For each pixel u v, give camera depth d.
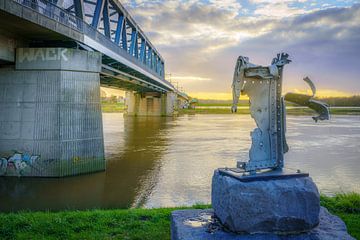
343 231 5.20
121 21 32.84
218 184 5.60
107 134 42.19
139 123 64.19
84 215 7.86
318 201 5.23
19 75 18.14
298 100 6.09
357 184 16.97
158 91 81.25
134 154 26.23
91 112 19.23
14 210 12.20
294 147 31.23
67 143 17.94
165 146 31.17
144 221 7.37
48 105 17.84
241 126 58.59
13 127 17.89
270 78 5.77
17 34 17.92
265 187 5.09
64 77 18.12
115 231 6.73
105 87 58.41
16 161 17.70
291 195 5.11
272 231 5.05
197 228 5.35
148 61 55.03
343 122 74.94
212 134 43.16
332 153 27.47
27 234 6.56
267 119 5.80
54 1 18.52
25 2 15.62
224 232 5.17
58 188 15.56
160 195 14.49
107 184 16.42
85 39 19.86
